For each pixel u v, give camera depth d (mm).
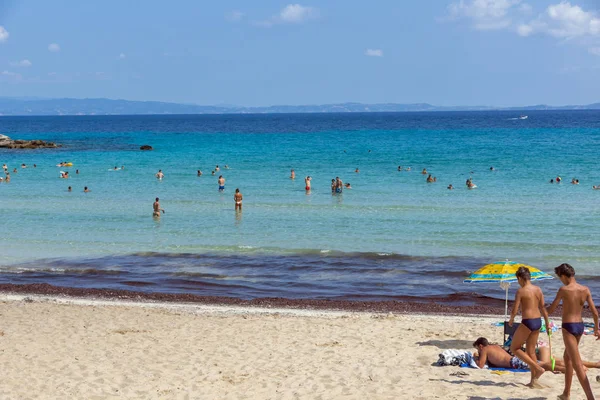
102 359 12406
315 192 39125
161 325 15430
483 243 25141
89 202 36281
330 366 11844
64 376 11281
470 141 83375
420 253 23781
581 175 44219
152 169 52688
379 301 18438
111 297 19016
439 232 27141
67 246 25641
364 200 35781
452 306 17859
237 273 21703
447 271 21516
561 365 10992
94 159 62719
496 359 11562
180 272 21812
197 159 61625
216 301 18547
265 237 26734
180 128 155000
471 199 35469
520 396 9711
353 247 24797
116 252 24625
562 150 64625
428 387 10320
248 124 187625
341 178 45656
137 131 138375
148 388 10703
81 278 21312
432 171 48750
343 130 131250
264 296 19141
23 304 17797
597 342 13523
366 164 55000
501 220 29453
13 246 25688
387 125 163500
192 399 10195
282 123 196625
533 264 22094
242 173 49531
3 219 31297
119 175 48875
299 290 19734
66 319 15969
